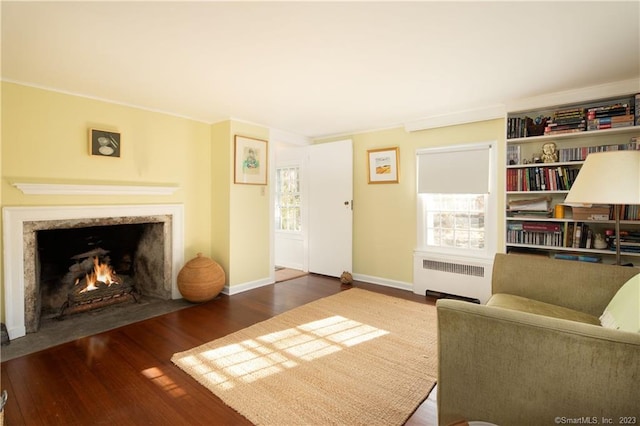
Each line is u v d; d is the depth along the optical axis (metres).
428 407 1.77
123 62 2.23
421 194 3.90
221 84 2.66
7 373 2.07
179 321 2.98
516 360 1.22
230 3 1.56
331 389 1.91
